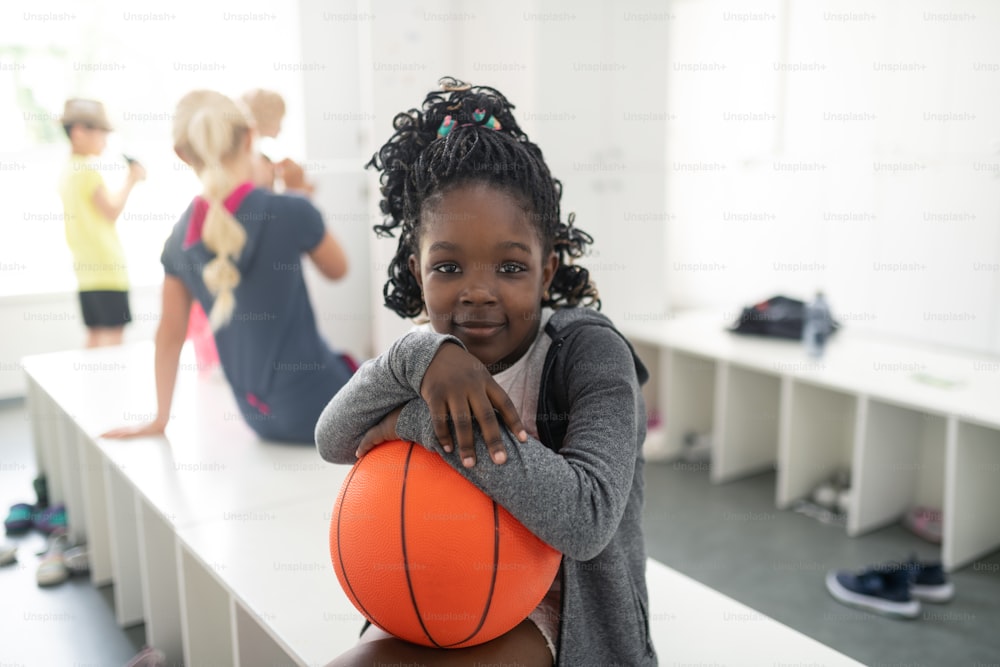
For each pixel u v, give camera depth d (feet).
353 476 3.73
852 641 7.66
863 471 9.75
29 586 8.72
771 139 12.26
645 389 13.30
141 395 9.30
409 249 4.32
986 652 7.49
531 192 3.73
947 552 8.97
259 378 7.86
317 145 14.28
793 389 10.36
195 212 7.72
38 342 15.29
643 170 12.55
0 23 14.07
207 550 5.85
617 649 4.05
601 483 3.45
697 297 14.03
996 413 8.35
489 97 4.21
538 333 4.06
